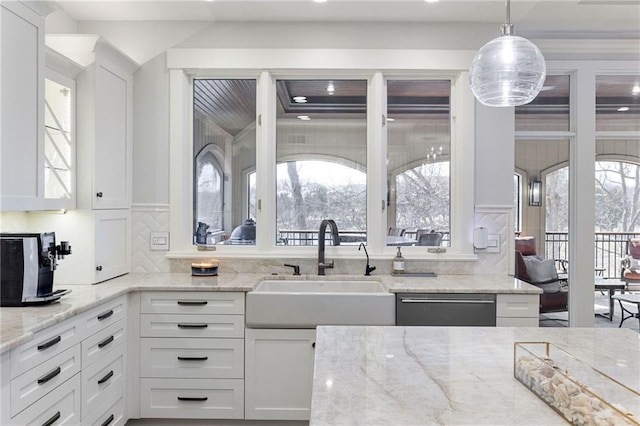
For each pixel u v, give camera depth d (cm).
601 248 340
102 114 270
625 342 148
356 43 311
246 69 313
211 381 258
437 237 321
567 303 341
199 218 325
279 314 253
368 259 307
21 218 256
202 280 280
